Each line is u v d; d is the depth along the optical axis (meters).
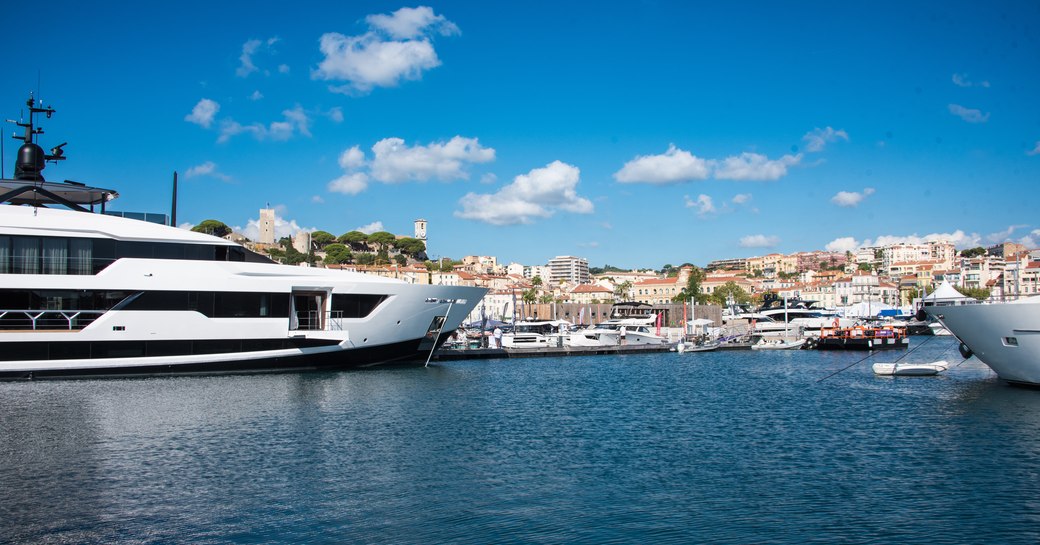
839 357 84.75
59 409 38.25
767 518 23.03
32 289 46.75
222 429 34.38
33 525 22.12
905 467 28.88
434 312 58.12
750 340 106.38
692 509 23.88
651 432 35.62
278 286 52.22
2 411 37.66
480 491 25.58
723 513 23.50
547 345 93.69
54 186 52.38
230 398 42.47
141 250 49.28
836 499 24.86
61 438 32.19
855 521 22.75
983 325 46.47
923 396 47.53
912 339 117.75
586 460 29.88
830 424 37.81
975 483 26.58
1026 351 44.88
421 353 60.03
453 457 30.06
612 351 91.62
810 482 26.89
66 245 47.56
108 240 48.50
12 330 46.31
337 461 29.12
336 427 35.28
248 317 51.47
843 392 50.38
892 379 58.59
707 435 34.97
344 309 54.75
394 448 31.39
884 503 24.41
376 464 28.80
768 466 29.08
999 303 45.00
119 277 48.41
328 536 21.45
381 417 37.97
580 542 21.09
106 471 27.38
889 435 34.84
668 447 32.34
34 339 46.75
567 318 191.88
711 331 127.38
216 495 24.84
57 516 22.84
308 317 55.34
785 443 33.22
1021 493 25.36
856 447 32.38
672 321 156.12
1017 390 48.06
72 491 25.12
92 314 47.97
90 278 47.78
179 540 21.12
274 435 33.31
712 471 28.34
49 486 25.61
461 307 60.16
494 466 28.78
